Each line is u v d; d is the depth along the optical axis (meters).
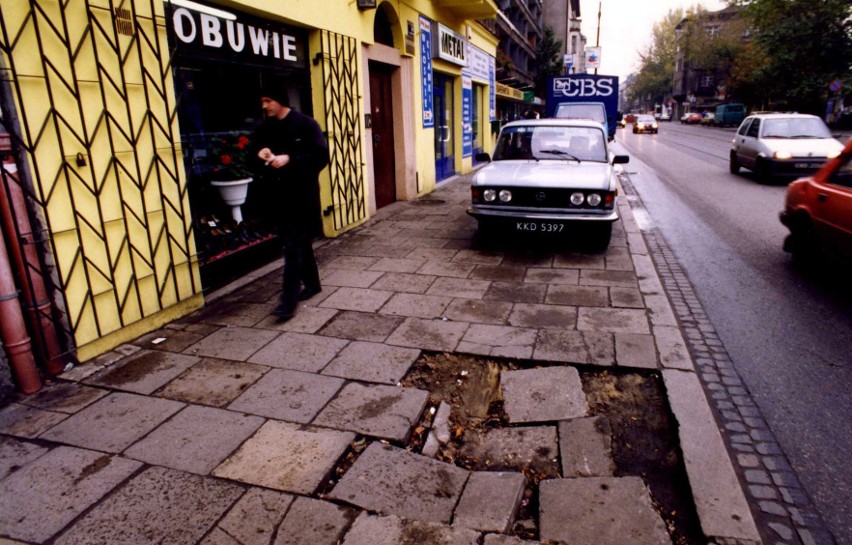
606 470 2.84
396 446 3.01
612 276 5.73
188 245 4.86
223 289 5.57
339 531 2.38
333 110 7.34
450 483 2.72
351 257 6.69
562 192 6.31
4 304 3.38
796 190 6.11
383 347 4.15
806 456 2.90
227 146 5.70
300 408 3.34
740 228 8.25
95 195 3.96
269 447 2.96
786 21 29.59
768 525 2.44
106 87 4.02
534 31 44.59
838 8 27.47
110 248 4.13
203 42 5.22
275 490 2.63
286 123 4.48
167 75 4.55
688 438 2.96
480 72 16.67
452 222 8.63
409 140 10.56
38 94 3.53
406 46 9.91
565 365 3.85
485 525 2.45
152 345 4.26
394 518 2.46
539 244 7.20
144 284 4.46
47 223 3.62
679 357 3.87
